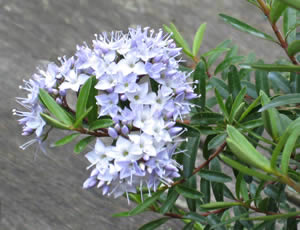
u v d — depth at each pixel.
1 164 0.34
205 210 0.19
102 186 0.16
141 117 0.16
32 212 0.32
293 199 0.31
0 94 0.37
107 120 0.16
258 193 0.19
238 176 0.19
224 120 0.18
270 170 0.15
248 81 0.23
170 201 0.18
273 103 0.16
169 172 0.16
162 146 0.16
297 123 0.15
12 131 0.35
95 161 0.16
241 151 0.14
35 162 0.34
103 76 0.16
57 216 0.32
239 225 0.20
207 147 0.19
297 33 0.19
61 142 0.16
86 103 0.16
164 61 0.17
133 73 0.16
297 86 0.21
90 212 0.32
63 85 0.17
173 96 0.17
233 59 0.24
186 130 0.17
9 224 0.31
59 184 0.33
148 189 0.18
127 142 0.16
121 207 0.33
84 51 0.17
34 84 0.17
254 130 0.19
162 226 0.32
